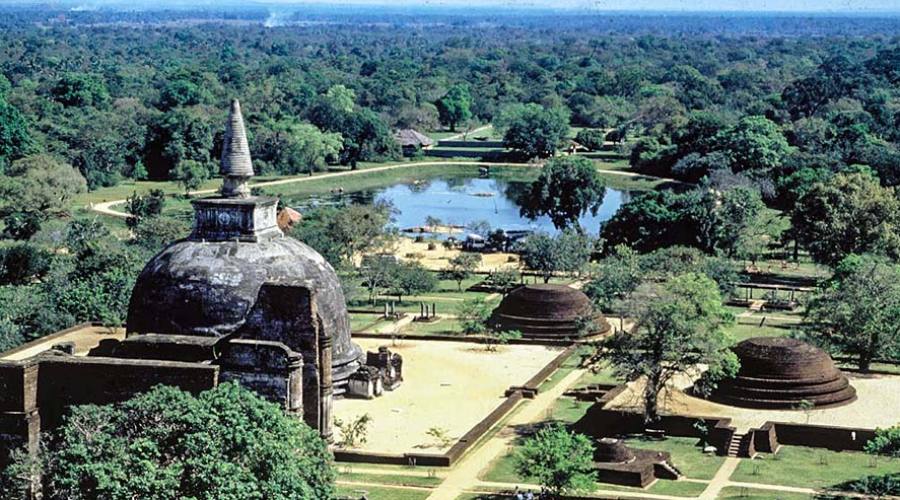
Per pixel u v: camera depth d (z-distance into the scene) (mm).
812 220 160125
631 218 169500
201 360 82938
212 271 97500
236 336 86062
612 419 98438
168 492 60375
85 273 132375
